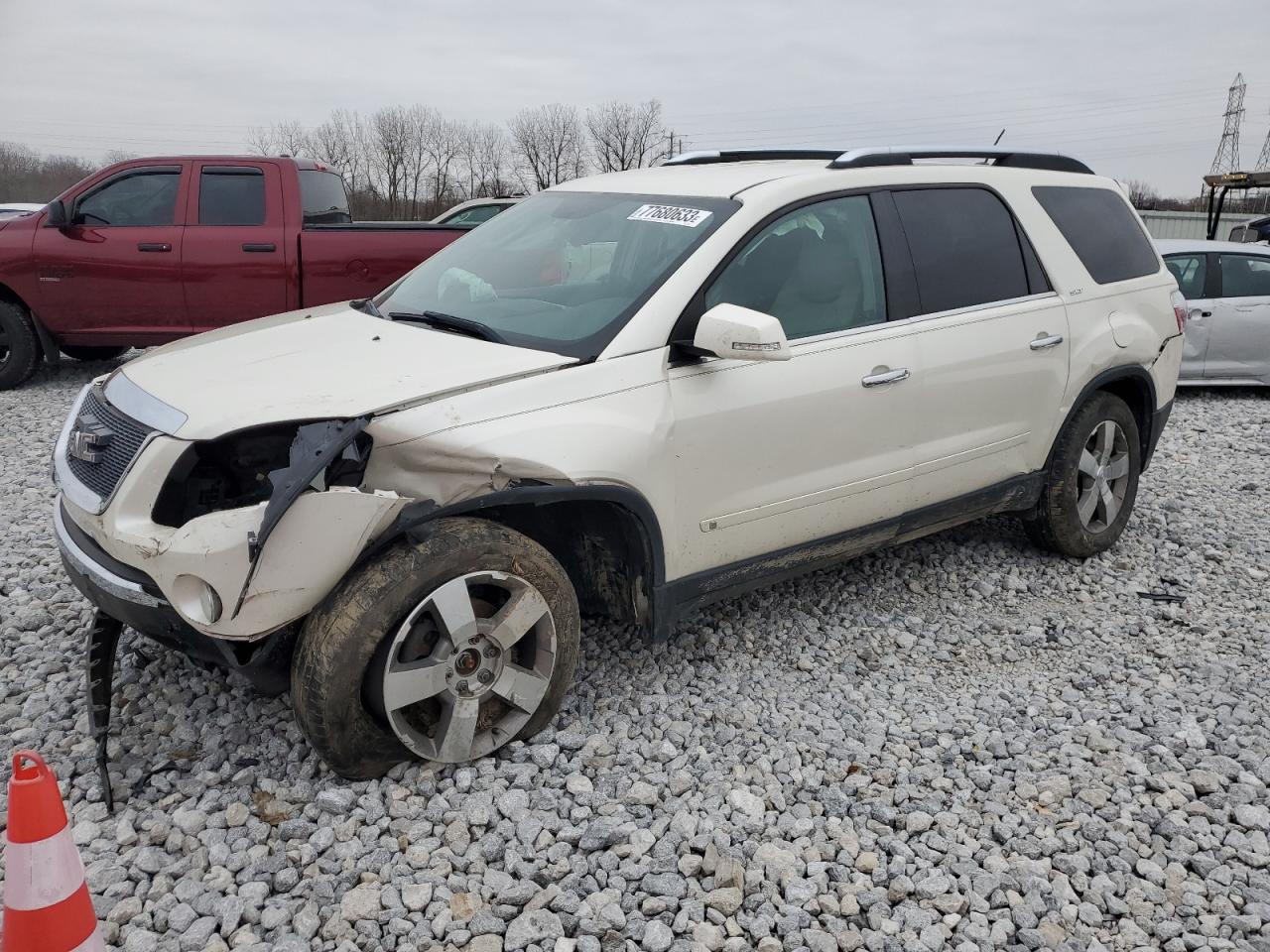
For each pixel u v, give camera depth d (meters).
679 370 3.58
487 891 2.82
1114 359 5.08
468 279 4.18
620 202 4.23
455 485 3.16
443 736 3.21
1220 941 2.76
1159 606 4.92
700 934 2.71
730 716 3.74
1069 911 2.86
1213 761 3.58
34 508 5.87
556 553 3.85
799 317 3.94
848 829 3.17
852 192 4.19
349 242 9.31
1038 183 5.00
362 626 2.98
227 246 9.19
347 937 2.66
